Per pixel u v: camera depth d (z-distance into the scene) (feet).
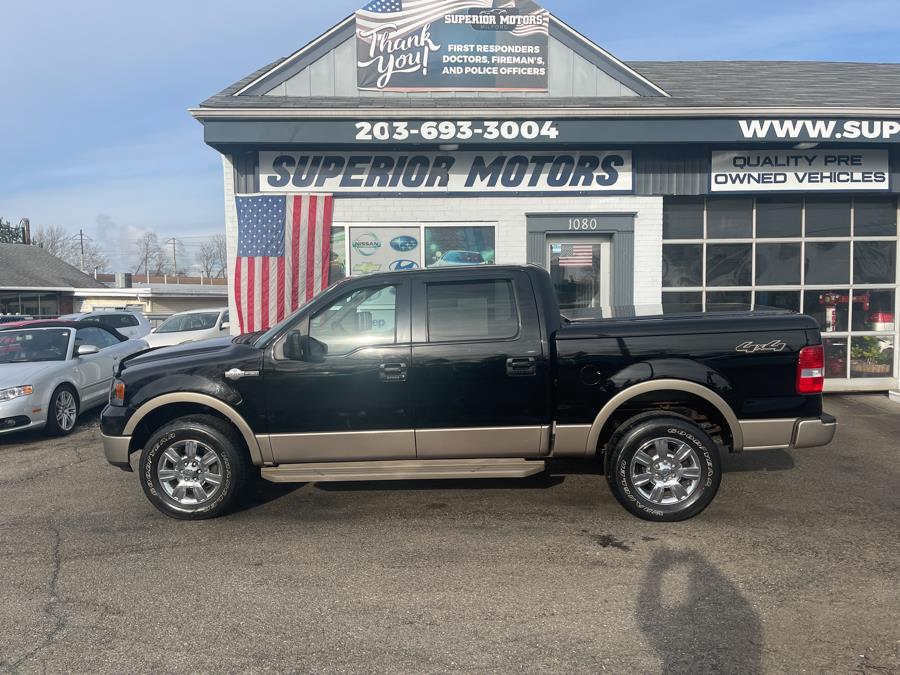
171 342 42.42
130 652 10.46
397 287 16.06
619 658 10.07
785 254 31.81
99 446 24.93
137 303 122.42
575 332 15.62
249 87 30.66
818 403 15.57
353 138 28.17
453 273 16.12
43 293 117.08
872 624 10.94
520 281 15.97
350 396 15.70
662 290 31.53
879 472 19.31
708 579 12.62
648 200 30.58
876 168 30.76
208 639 10.81
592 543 14.40
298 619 11.41
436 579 12.83
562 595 12.09
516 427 15.76
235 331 30.12
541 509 16.58
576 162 30.35
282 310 30.14
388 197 30.25
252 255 29.96
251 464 16.63
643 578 12.70
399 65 30.83
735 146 30.14
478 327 15.78
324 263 30.19
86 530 15.69
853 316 32.22
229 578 13.01
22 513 16.99
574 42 31.07
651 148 30.32
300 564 13.61
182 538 15.08
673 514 15.42
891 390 30.76
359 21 30.58
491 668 9.87
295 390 15.72
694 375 15.30
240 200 29.86
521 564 13.42
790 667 9.79
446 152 30.19
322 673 9.82
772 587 12.26
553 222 30.55
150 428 17.04
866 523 15.34
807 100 30.53
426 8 30.68
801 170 30.63
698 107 28.55
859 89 33.12
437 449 15.90
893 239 31.96
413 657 10.21
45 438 26.68
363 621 11.31
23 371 26.25
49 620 11.48
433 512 16.51
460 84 30.99
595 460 20.51
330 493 18.15
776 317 15.70
